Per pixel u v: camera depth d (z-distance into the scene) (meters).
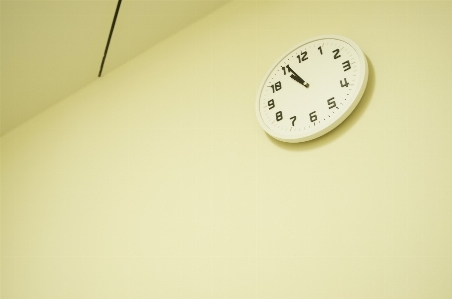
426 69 1.07
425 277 0.88
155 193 1.38
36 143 1.81
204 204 1.26
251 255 1.11
